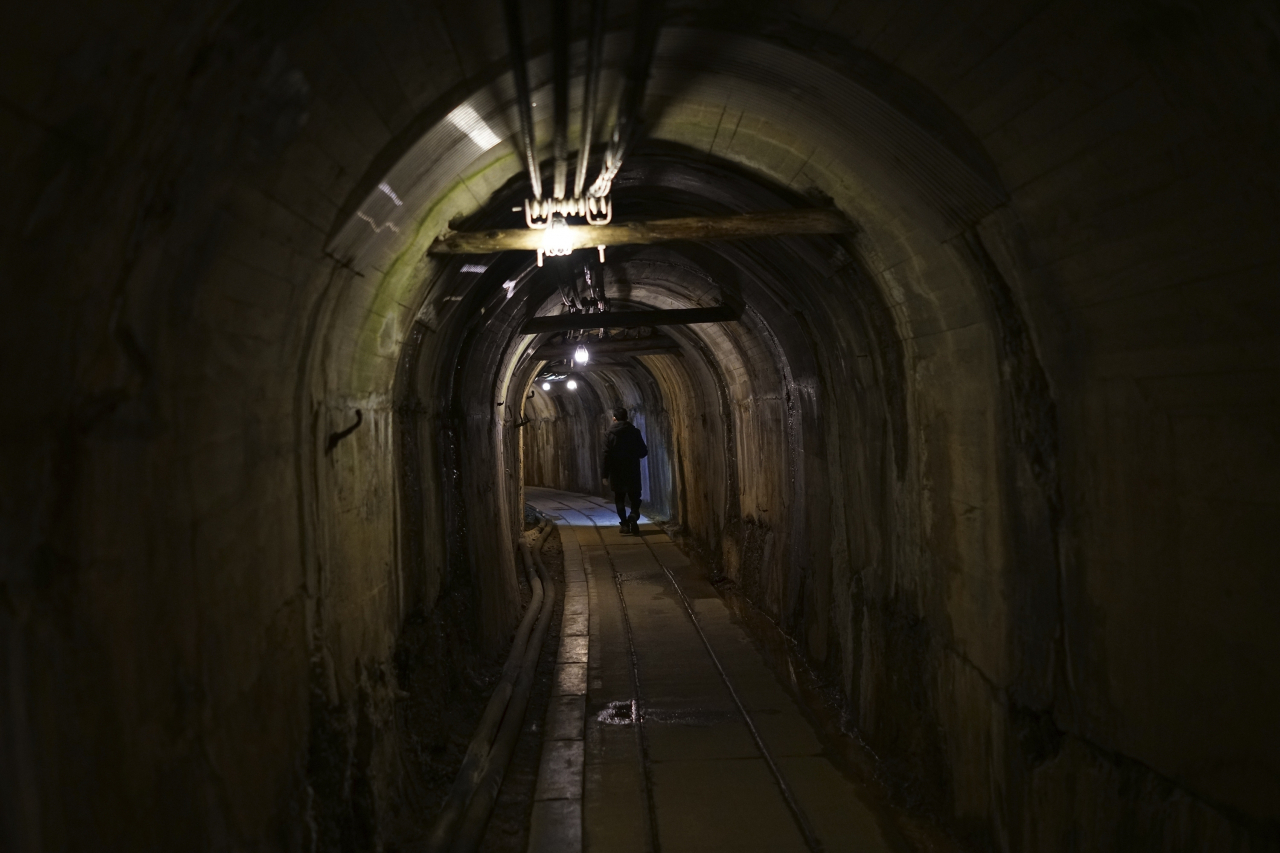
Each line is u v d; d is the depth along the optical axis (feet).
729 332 33.27
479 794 16.40
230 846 8.71
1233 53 6.83
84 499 6.46
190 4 6.03
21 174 5.30
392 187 12.15
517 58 9.88
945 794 15.75
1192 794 9.20
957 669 15.29
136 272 6.95
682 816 16.51
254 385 10.02
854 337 19.95
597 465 81.05
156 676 7.52
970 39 9.36
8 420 5.59
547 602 34.32
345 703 12.88
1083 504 11.15
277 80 7.82
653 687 24.68
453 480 23.68
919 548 17.20
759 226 15.88
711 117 15.29
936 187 12.19
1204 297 8.51
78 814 6.19
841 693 22.50
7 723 5.47
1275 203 7.29
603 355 51.85
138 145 6.32
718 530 43.42
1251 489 8.18
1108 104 8.43
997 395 13.26
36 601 5.87
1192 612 9.12
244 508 9.76
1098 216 9.52
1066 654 11.68
